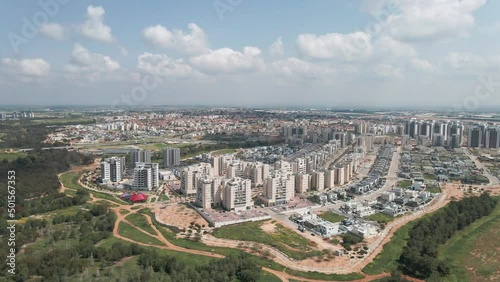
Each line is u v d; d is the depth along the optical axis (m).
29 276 193.38
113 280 192.00
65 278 188.50
